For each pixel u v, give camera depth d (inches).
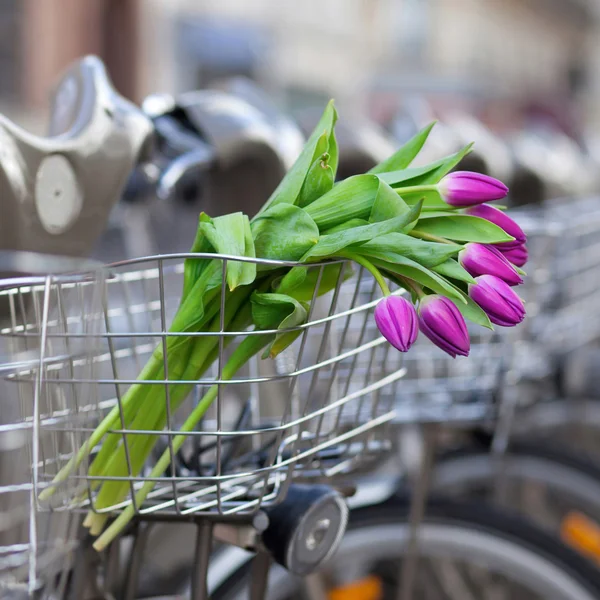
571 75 1360.7
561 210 96.3
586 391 106.0
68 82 65.6
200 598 61.1
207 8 674.8
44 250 61.2
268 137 75.6
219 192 78.4
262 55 743.1
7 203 58.3
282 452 61.0
